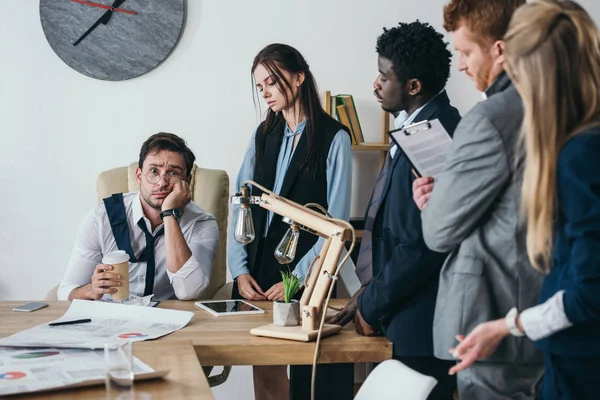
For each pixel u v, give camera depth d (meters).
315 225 1.85
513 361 1.54
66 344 1.60
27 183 3.46
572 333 1.28
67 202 3.49
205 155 3.56
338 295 3.25
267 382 2.79
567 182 1.25
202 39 3.51
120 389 1.19
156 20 3.44
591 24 1.29
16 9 3.38
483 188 1.46
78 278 2.41
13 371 1.40
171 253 2.34
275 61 2.50
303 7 3.55
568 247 1.29
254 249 2.54
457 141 1.49
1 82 3.40
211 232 2.56
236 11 3.51
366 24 3.60
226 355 1.76
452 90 3.68
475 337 1.35
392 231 1.92
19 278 3.49
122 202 2.46
